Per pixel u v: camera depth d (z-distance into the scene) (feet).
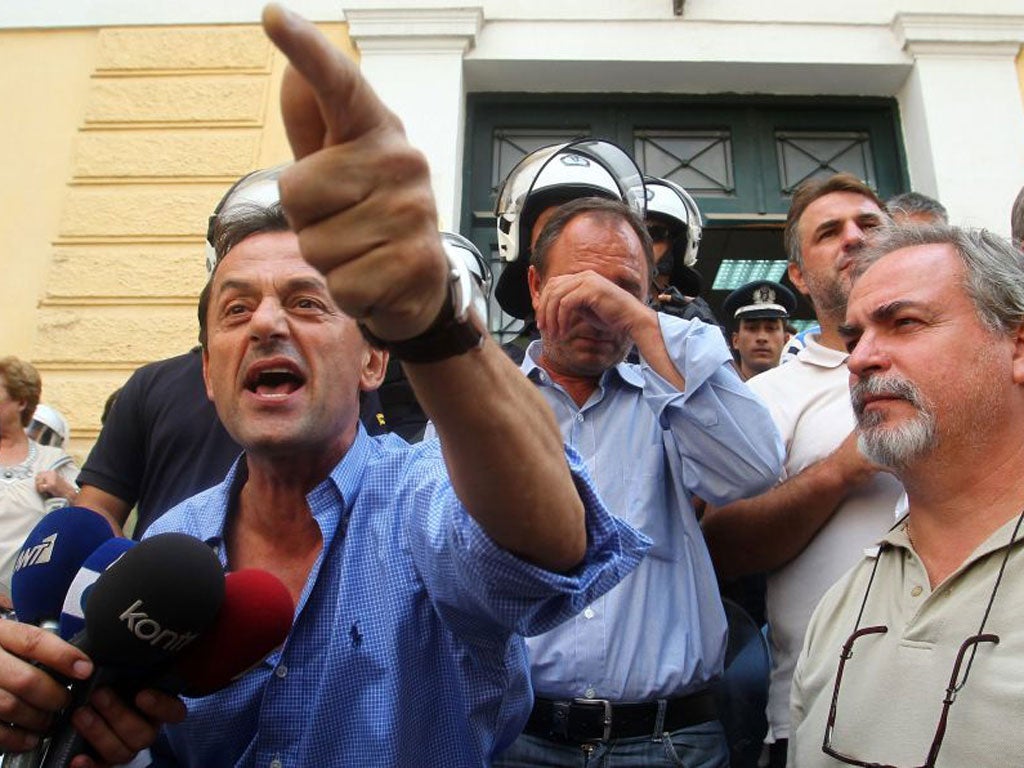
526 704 3.81
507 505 2.50
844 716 3.99
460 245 7.72
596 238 5.86
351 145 1.85
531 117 14.87
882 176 14.55
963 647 3.57
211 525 4.09
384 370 4.48
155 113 13.73
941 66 13.97
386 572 3.66
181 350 12.35
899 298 4.24
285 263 3.90
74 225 13.10
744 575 5.90
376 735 3.41
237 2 14.32
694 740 4.93
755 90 14.87
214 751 3.61
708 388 5.29
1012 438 4.00
